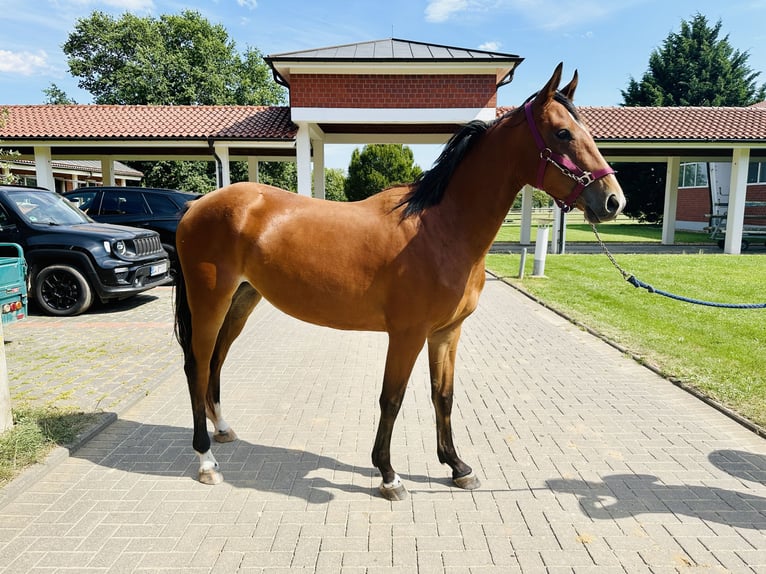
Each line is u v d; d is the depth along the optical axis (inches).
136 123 599.5
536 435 151.9
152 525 105.8
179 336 128.3
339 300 111.7
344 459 136.6
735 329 279.6
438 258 106.3
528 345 254.1
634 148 725.3
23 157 644.1
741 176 660.1
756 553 99.1
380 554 97.7
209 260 117.4
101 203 410.6
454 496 118.8
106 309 337.4
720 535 104.7
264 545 100.0
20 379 193.6
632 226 1332.4
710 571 93.9
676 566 95.2
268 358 231.3
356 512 111.8
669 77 1333.7
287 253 112.3
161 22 1384.1
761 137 635.5
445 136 729.6
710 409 171.8
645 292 394.6
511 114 106.1
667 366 213.6
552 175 100.8
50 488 119.4
